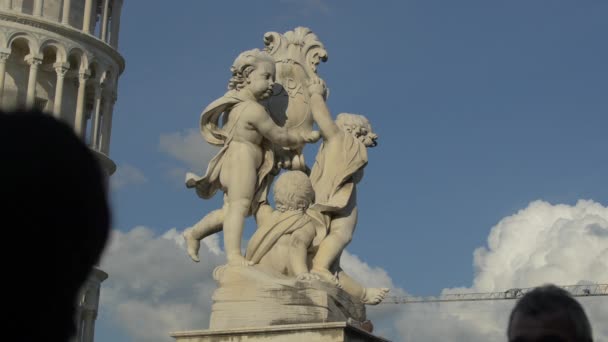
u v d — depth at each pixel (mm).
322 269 12109
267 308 11453
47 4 81000
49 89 80812
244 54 12727
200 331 11578
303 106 13039
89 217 2104
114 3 86812
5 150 2049
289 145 12734
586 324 3078
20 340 2029
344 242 12461
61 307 2074
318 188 12742
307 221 12211
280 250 12008
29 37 78812
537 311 3102
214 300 11758
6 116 2082
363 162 12820
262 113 12477
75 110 81875
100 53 82562
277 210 12344
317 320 11312
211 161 12602
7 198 2037
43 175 2059
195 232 12719
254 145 12594
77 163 2100
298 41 13398
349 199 12703
